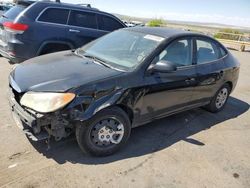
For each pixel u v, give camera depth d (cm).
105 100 323
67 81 316
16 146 351
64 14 643
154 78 371
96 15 700
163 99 396
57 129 305
